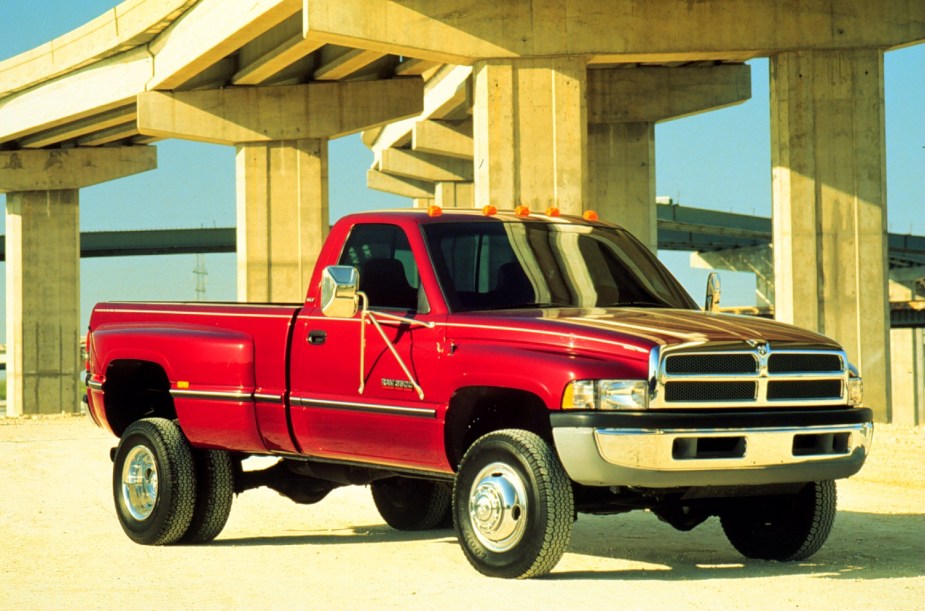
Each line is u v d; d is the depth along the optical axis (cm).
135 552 962
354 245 905
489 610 693
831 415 798
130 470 1018
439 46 2992
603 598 723
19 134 5925
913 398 10981
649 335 761
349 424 876
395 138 6656
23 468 1852
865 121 3120
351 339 876
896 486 1434
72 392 6619
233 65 4688
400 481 1088
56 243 6612
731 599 720
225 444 963
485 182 3023
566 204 3014
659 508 879
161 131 4672
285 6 3397
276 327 928
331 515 1202
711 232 12319
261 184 4712
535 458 767
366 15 2947
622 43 3047
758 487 832
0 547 999
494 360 788
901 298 12862
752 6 3091
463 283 847
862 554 916
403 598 739
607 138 4662
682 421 745
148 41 4744
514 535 778
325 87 4716
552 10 3030
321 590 777
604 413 743
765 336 788
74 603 748
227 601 745
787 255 3125
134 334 1026
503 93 3022
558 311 831
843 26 3111
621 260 921
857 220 3122
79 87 5259
